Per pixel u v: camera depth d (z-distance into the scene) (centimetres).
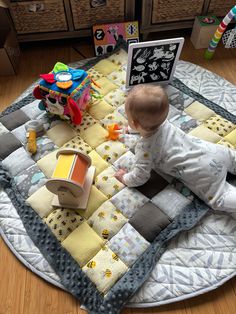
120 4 141
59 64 115
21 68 149
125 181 99
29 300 86
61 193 88
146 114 85
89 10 142
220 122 115
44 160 107
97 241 90
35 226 94
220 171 92
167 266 87
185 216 94
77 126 116
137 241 90
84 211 95
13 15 140
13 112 122
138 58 117
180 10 147
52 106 113
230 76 143
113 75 133
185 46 157
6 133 116
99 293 82
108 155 108
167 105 87
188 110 120
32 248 91
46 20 144
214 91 130
